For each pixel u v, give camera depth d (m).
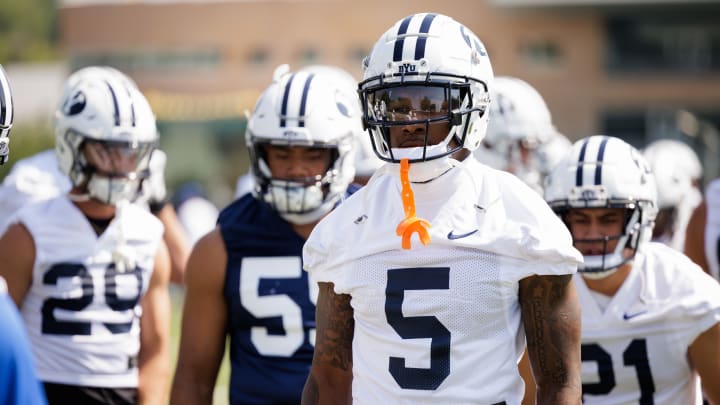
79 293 14.64
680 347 12.95
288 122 13.45
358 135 14.64
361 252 9.58
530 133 20.91
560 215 13.62
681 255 13.44
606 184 13.10
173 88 95.94
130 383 14.98
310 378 10.38
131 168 14.99
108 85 15.08
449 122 9.33
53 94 109.44
